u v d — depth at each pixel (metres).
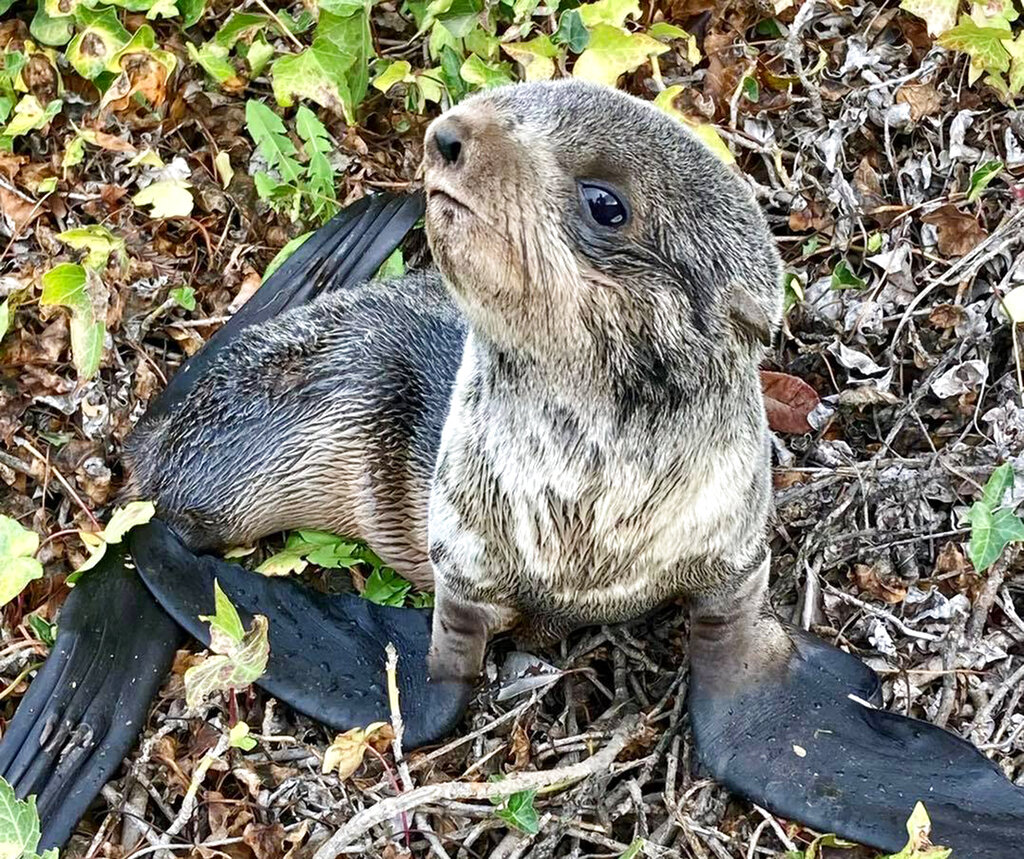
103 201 0.92
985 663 0.77
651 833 0.72
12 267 0.91
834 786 0.69
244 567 0.83
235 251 0.92
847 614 0.80
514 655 0.78
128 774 0.74
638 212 0.60
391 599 0.82
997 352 0.87
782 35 0.97
